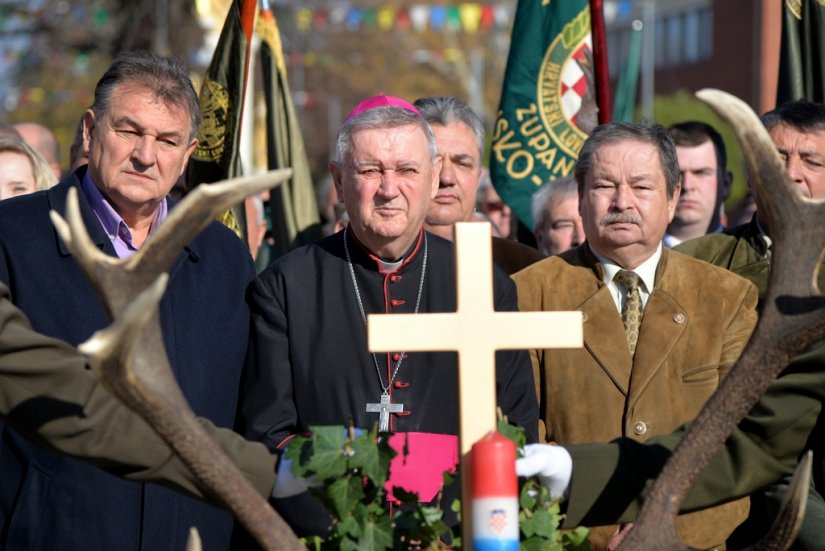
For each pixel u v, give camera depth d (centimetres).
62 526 711
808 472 536
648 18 7362
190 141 773
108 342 496
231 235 793
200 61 3662
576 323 578
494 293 744
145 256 521
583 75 1188
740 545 825
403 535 586
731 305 801
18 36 4209
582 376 796
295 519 698
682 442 564
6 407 591
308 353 731
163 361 536
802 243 561
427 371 732
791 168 904
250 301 759
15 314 595
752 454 638
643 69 7644
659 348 789
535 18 1195
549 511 592
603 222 809
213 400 737
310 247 764
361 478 582
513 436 596
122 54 774
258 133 2125
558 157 1187
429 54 7788
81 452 590
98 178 760
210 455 535
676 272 816
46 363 589
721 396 563
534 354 807
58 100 4812
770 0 7050
